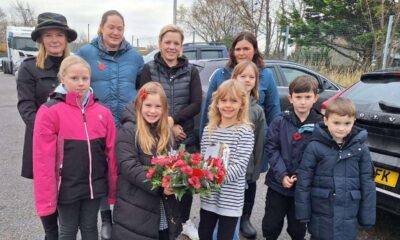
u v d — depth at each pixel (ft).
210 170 7.02
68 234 8.11
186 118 9.80
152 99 7.85
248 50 10.36
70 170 7.71
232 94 8.27
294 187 8.74
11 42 75.92
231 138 8.41
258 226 11.37
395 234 10.98
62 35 8.89
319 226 8.12
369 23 53.11
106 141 8.25
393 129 10.00
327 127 8.25
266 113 10.91
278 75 20.81
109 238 10.07
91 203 8.20
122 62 10.00
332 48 56.80
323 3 62.39
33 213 12.00
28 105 8.62
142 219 7.65
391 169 9.70
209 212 8.63
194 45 32.73
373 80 12.00
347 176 7.94
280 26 63.31
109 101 9.87
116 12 9.73
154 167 7.13
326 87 22.45
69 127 7.66
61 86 7.98
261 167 9.85
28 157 8.50
